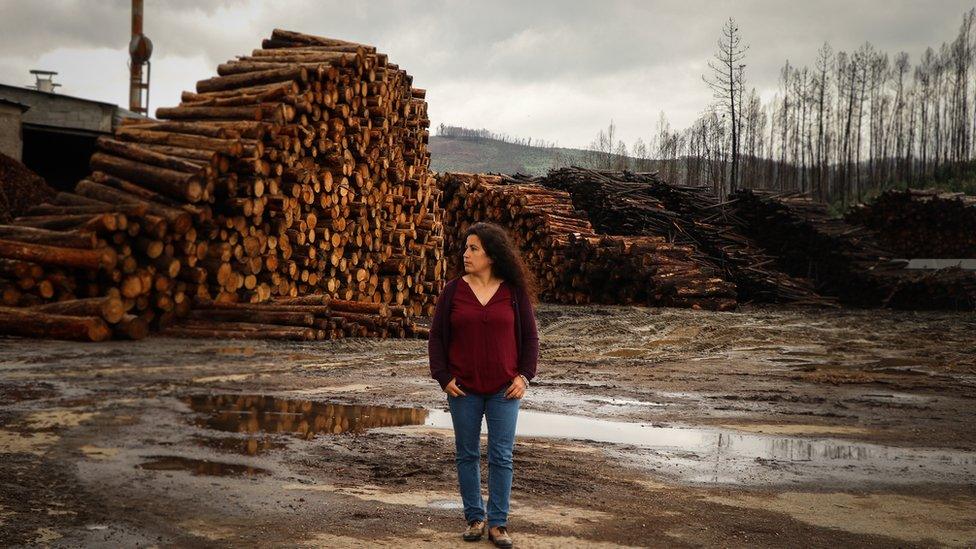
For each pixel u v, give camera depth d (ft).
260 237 49.78
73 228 43.16
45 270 41.42
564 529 13.91
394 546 12.65
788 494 16.83
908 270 93.40
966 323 66.85
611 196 88.43
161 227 43.27
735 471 18.74
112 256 41.37
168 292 44.32
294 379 30.73
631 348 45.83
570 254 80.38
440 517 14.37
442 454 19.44
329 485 16.22
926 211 109.50
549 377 33.96
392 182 63.77
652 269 75.36
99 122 77.77
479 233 13.87
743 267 88.84
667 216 90.48
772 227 97.30
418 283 66.08
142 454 18.11
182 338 42.29
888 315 77.15
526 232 84.89
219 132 49.08
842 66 215.51
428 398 27.61
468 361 13.55
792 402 28.96
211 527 13.21
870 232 99.14
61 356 33.71
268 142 50.75
